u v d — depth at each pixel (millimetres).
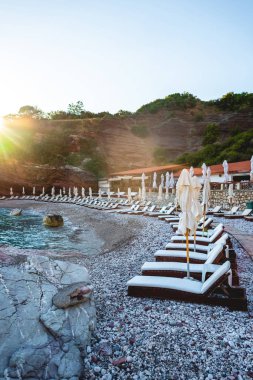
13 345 3299
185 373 3211
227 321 4328
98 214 24234
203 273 5504
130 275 6945
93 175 55938
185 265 5992
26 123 75125
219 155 56531
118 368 3309
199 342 3768
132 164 72625
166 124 87000
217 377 3137
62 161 59500
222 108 95375
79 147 68562
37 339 3410
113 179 51562
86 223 21109
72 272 4738
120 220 19719
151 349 3631
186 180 5793
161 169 50062
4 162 48469
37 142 62750
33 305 3785
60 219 20719
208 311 4668
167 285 5176
